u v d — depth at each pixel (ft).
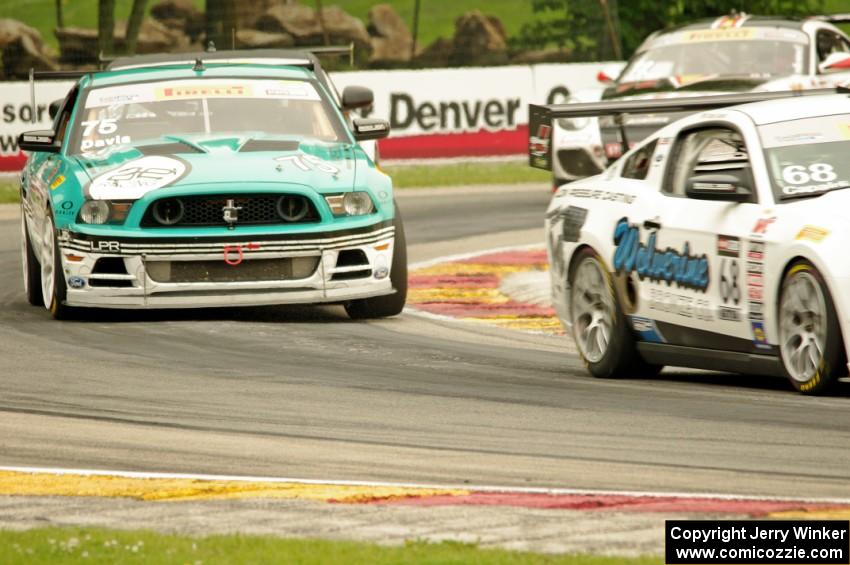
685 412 86.17
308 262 124.98
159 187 123.85
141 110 138.82
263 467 72.33
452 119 281.13
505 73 283.79
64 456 75.36
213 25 324.19
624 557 53.11
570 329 107.34
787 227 88.94
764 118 97.81
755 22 207.82
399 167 277.64
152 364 105.91
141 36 330.95
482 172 274.77
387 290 128.06
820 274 85.66
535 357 112.68
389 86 277.03
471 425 83.20
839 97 101.04
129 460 74.23
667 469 71.05
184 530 58.44
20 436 80.59
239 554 53.01
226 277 123.85
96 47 321.93
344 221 125.80
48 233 129.29
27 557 52.75
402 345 116.88
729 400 90.02
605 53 316.60
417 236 199.31
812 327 87.35
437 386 97.09
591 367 103.96
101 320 128.57
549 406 89.25
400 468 71.92
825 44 206.39
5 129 260.62
